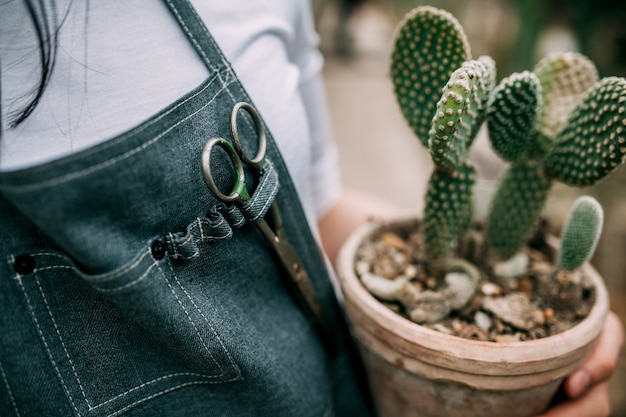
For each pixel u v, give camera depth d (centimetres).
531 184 34
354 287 34
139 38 29
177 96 29
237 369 29
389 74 33
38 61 27
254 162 29
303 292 33
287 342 32
